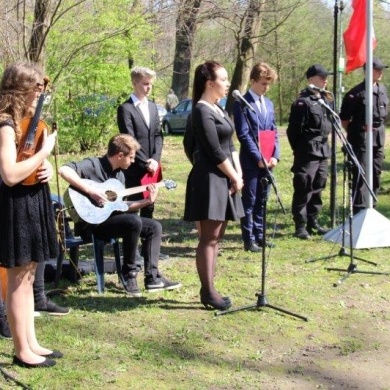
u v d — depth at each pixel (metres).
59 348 4.33
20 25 7.95
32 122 3.56
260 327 4.73
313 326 4.77
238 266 6.15
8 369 3.97
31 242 3.70
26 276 3.86
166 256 6.56
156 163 5.93
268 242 6.89
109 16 9.59
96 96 14.68
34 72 3.58
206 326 4.71
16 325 3.91
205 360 4.22
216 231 4.88
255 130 6.38
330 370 4.14
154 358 4.21
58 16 8.17
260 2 13.15
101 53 13.20
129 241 5.27
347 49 7.45
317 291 5.49
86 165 5.36
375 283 5.69
